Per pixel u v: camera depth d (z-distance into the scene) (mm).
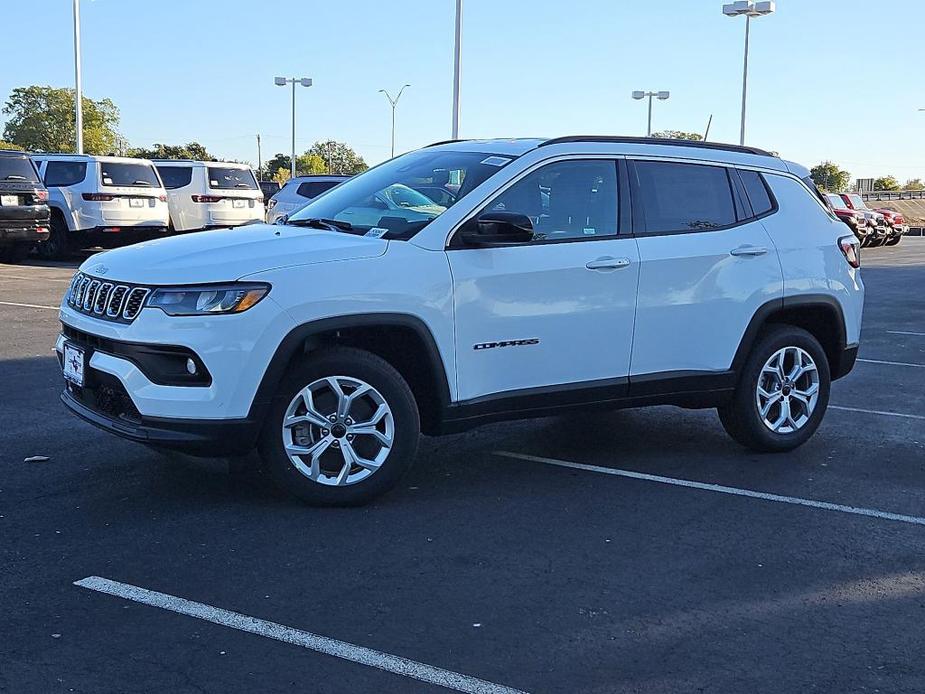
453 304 5141
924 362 10406
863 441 6871
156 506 5094
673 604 4066
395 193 5578
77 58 33125
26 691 3240
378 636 3705
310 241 5051
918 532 5016
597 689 3355
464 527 4926
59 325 11047
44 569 4246
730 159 6262
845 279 6586
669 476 5922
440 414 5230
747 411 6242
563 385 5559
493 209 5336
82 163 18906
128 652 3523
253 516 4980
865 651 3684
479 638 3709
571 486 5676
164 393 4648
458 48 22422
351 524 4914
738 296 6055
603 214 5695
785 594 4195
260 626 3760
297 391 4918
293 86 51438
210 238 5230
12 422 6738
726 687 3387
